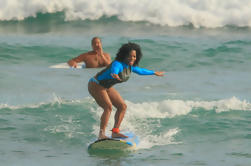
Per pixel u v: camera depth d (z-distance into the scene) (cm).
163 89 3888
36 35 6197
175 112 3164
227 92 3781
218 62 4972
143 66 4806
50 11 7175
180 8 7088
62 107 3297
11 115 3078
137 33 6338
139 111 3162
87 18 7094
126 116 3066
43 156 2391
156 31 6512
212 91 3825
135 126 2903
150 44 5597
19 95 3553
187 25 6919
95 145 2494
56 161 2317
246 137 2689
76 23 6931
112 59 4991
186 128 2877
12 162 2286
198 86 4003
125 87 3972
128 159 2355
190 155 2409
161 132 2808
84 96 3597
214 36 6275
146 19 7044
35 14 7162
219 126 2895
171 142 2636
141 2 7194
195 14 7012
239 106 3306
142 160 2338
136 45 2506
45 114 3136
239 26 6925
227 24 6956
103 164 2278
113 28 6644
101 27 6706
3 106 3272
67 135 2744
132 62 2505
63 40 5828
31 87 3809
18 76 4191
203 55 5225
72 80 4097
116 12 7144
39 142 2612
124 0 7212
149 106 3244
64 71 4431
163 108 3219
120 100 2606
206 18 6981
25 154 2409
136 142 2584
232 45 5662
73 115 3131
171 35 6259
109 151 2486
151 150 2498
